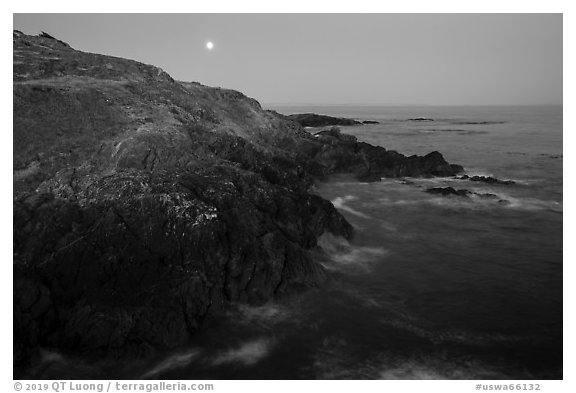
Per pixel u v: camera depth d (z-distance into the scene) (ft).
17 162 60.23
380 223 84.33
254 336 45.19
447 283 57.72
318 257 64.34
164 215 51.55
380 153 139.33
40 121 69.51
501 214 91.04
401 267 62.95
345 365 40.96
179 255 48.75
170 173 62.64
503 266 63.52
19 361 37.96
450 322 48.26
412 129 337.52
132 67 119.44
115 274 45.78
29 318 40.06
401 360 41.73
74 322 41.73
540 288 56.34
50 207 51.52
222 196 58.13
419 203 99.50
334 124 351.46
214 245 50.29
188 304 45.80
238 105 140.97
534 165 158.30
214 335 44.96
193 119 97.09
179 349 42.57
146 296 44.55
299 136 144.97
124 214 50.85
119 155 64.08
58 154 63.52
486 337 45.47
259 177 71.26
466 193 106.52
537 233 78.84
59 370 38.63
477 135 284.41
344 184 119.24
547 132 312.91
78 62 107.96
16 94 71.97
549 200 103.40
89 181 58.29
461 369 40.50
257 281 50.55
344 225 75.66
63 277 44.57
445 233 78.69
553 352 42.91
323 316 49.01
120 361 39.96
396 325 47.55
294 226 64.80
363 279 58.65
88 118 75.31
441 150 201.98
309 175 105.29
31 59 98.32
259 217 59.16
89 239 47.78
